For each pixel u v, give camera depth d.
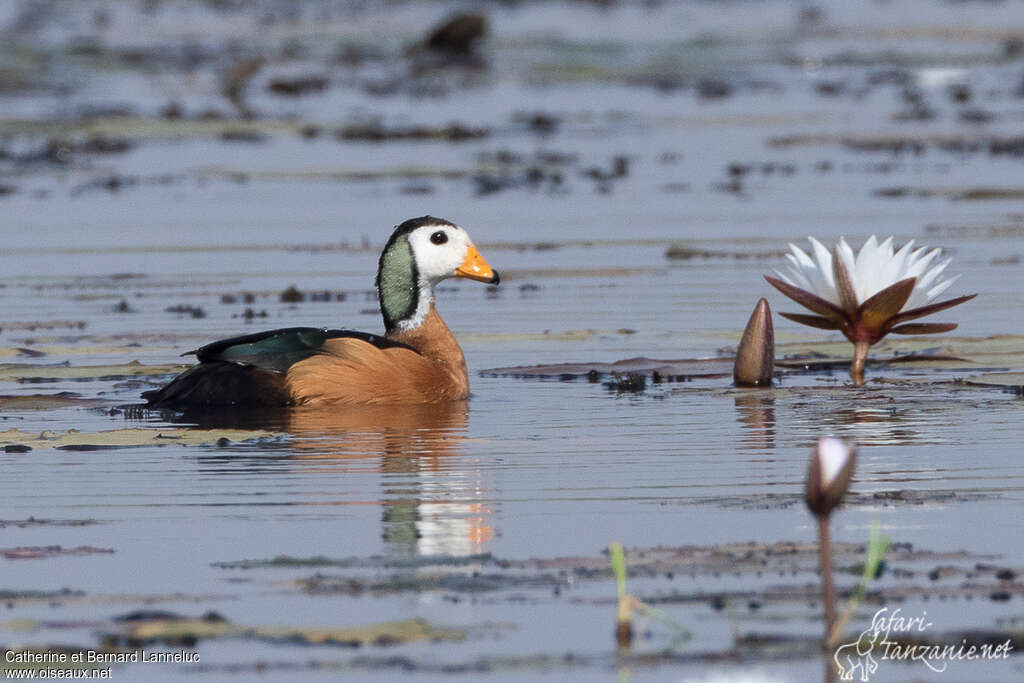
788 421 13.94
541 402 14.95
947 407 14.37
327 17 66.31
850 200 28.56
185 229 26.34
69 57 52.25
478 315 19.39
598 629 8.46
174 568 9.57
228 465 12.40
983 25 63.62
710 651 8.16
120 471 12.22
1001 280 20.67
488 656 8.12
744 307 19.56
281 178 32.00
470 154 35.28
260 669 8.00
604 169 32.94
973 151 35.06
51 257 23.86
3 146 36.38
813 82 48.03
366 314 19.30
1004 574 9.13
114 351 17.20
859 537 10.04
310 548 9.98
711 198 29.11
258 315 19.27
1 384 15.77
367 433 13.59
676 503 11.04
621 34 60.56
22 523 10.66
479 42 56.59
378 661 8.06
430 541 10.11
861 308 15.24
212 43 56.56
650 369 16.16
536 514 10.77
